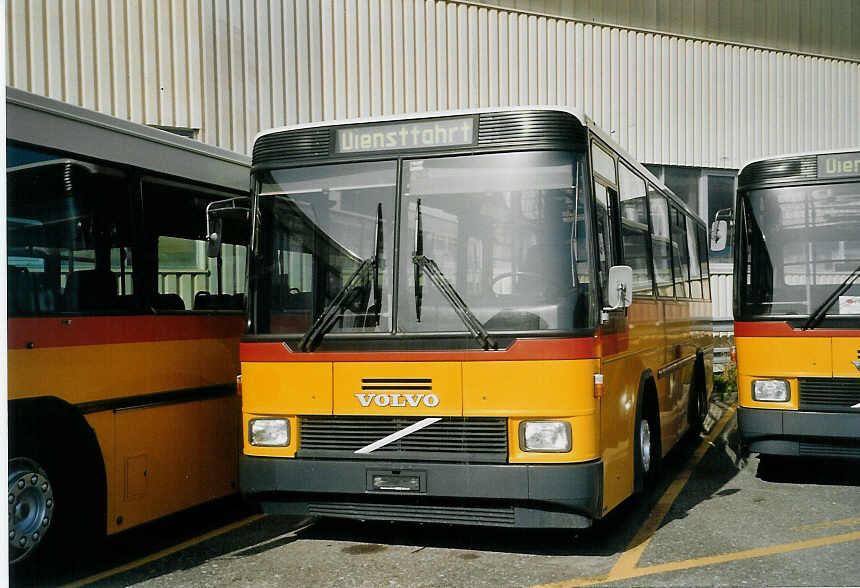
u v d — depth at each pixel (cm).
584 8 1748
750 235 883
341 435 601
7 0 1194
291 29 1439
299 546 659
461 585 553
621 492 661
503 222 596
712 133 1928
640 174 845
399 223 612
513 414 569
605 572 577
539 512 571
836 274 841
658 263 912
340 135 640
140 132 669
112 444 616
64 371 578
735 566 587
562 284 581
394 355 591
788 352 840
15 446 560
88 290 607
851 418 809
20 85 1205
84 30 1258
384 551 638
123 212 645
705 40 1912
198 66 1350
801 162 877
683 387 1059
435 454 581
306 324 621
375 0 1516
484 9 1628
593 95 1767
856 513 743
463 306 588
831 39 2078
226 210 677
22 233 556
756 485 871
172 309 684
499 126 609
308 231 633
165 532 717
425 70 1562
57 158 589
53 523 595
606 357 621
